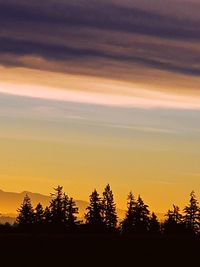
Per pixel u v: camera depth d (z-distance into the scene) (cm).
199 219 14912
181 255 11619
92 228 14988
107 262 11244
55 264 10975
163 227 14938
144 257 11512
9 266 10756
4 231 14100
